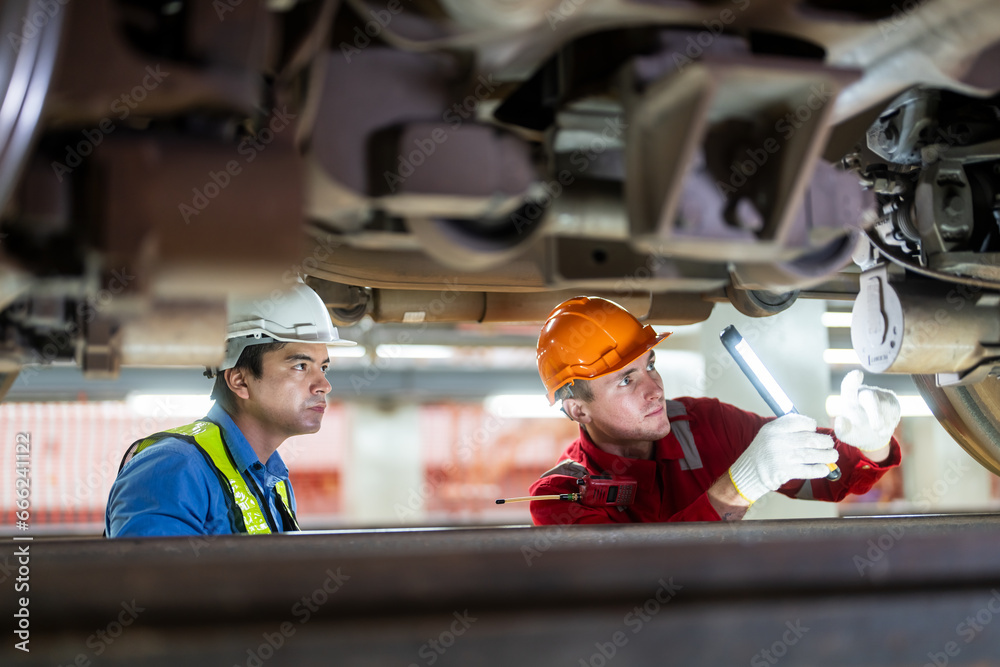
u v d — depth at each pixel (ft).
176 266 3.29
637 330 8.26
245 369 7.89
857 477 8.36
